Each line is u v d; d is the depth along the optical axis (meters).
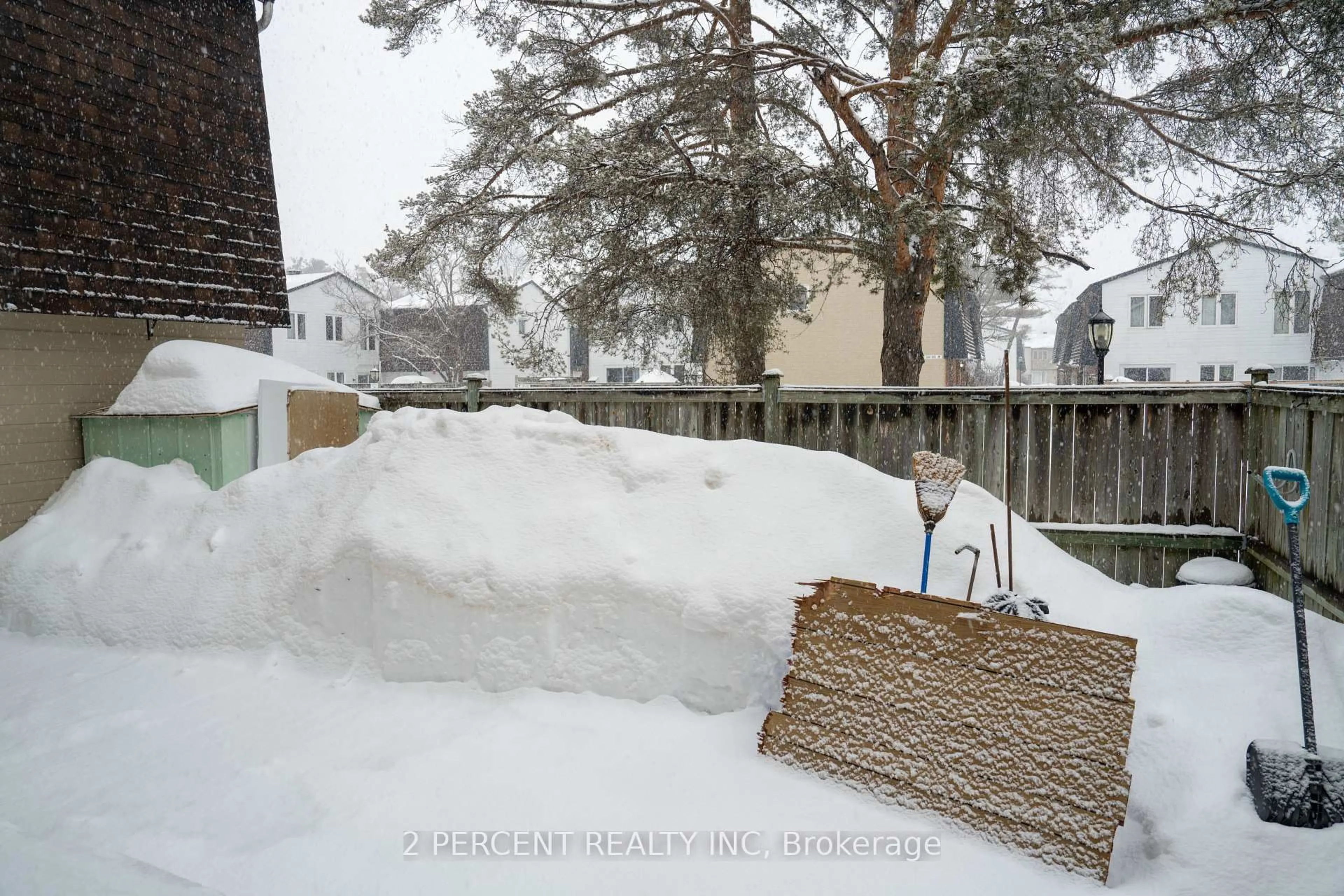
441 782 3.30
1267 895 2.48
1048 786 2.87
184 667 4.54
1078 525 6.05
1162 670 3.56
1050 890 2.68
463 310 36.00
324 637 4.48
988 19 9.23
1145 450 5.93
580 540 4.19
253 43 9.35
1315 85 9.84
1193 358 27.84
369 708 3.98
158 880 2.70
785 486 4.31
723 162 10.23
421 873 2.79
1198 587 4.09
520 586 4.07
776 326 11.42
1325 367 26.56
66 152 7.13
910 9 11.07
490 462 4.70
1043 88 8.00
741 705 3.73
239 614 4.71
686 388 7.35
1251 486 5.57
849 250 10.40
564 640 4.00
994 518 4.33
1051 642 2.99
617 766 3.37
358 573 4.42
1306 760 2.72
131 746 3.67
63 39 7.23
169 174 8.06
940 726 3.10
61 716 4.01
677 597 3.87
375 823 3.05
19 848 2.89
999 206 9.06
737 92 10.91
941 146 8.55
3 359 6.59
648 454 4.59
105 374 7.42
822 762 3.30
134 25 7.91
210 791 3.29
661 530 4.19
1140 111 11.49
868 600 3.34
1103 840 2.74
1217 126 11.66
